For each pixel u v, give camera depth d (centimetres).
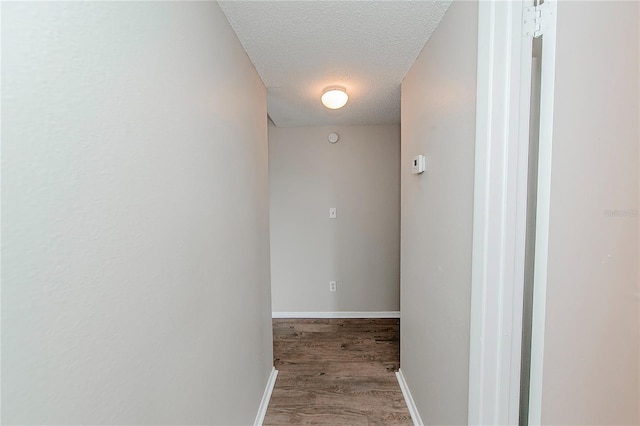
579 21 80
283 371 210
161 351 67
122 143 54
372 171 302
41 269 40
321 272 310
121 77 54
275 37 131
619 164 84
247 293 140
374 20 121
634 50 82
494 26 83
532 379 88
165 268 69
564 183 83
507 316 88
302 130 302
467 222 100
